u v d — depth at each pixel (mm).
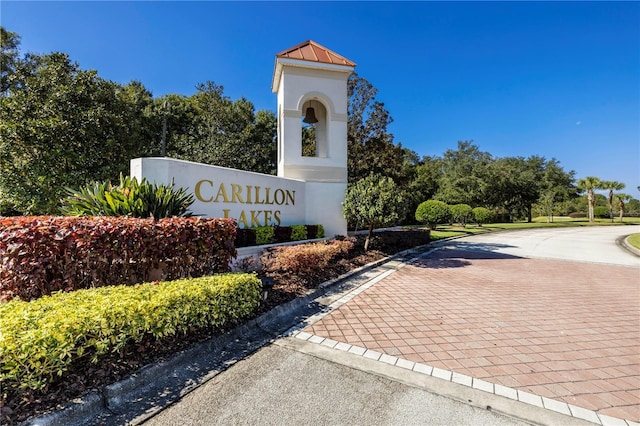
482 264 9469
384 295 5871
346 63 10664
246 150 19031
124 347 2969
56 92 10258
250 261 6426
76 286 3717
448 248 13180
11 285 3439
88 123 10445
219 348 3557
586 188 39062
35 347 2227
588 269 9039
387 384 2883
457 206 24312
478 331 4219
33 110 10055
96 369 2703
